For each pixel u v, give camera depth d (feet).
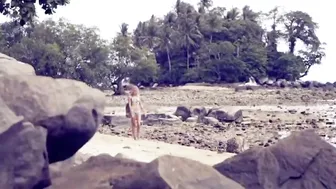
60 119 23.03
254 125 133.69
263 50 453.17
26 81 22.97
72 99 23.72
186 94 338.75
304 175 26.30
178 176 22.15
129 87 88.07
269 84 429.38
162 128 120.88
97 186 23.85
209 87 397.19
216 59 437.17
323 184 26.11
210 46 441.68
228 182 23.08
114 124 119.44
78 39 306.76
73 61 300.40
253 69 447.42
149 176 22.02
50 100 22.99
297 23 488.44
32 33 301.84
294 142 27.02
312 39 490.08
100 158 26.32
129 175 23.25
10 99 22.29
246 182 26.25
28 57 288.30
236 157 26.96
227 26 469.16
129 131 107.55
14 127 21.35
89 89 24.62
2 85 22.56
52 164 25.05
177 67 440.86
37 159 22.13
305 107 217.56
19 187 21.63
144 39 455.22
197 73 434.30
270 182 26.12
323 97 303.68
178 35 442.50
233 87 394.32
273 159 26.55
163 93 350.23
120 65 346.33
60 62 294.66
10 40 294.25
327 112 184.44
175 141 93.66
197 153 72.84
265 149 26.94
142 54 357.20
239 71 436.76
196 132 113.91
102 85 320.70
